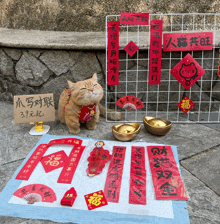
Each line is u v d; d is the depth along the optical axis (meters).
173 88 2.20
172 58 2.03
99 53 2.11
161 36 1.85
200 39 1.83
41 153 1.64
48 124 2.11
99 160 1.50
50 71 2.25
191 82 1.90
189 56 1.84
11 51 2.25
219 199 1.25
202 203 1.22
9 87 2.45
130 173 1.43
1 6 2.84
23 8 2.71
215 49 2.02
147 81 2.18
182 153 1.64
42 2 2.60
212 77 2.09
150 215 1.15
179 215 1.15
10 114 2.28
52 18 2.64
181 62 1.86
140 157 1.57
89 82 1.73
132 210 1.18
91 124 1.98
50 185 1.36
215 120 2.11
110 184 1.35
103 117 2.23
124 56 2.08
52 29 2.69
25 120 1.88
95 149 1.57
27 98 1.87
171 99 2.26
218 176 1.42
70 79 2.26
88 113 1.82
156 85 2.20
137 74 2.12
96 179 1.39
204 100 2.23
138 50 2.04
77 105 1.81
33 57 2.22
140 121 2.13
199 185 1.35
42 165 1.52
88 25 2.59
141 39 2.15
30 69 2.28
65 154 1.63
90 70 2.20
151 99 2.27
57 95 2.36
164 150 1.64
